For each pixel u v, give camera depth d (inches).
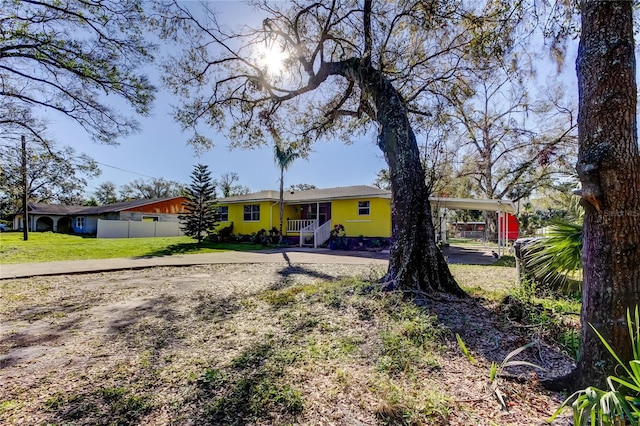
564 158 574.2
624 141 77.5
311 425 78.1
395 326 139.5
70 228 1261.1
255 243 724.7
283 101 331.0
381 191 627.5
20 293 231.0
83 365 112.7
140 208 998.4
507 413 80.2
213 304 196.1
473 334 133.0
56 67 304.3
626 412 54.1
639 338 63.4
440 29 235.5
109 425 78.8
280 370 105.9
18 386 97.8
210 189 735.7
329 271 334.6
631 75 79.0
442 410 81.3
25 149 361.1
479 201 469.4
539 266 173.0
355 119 364.8
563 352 115.1
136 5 265.3
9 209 1160.8
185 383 98.9
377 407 84.0
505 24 193.8
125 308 189.6
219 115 322.0
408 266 196.2
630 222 76.7
